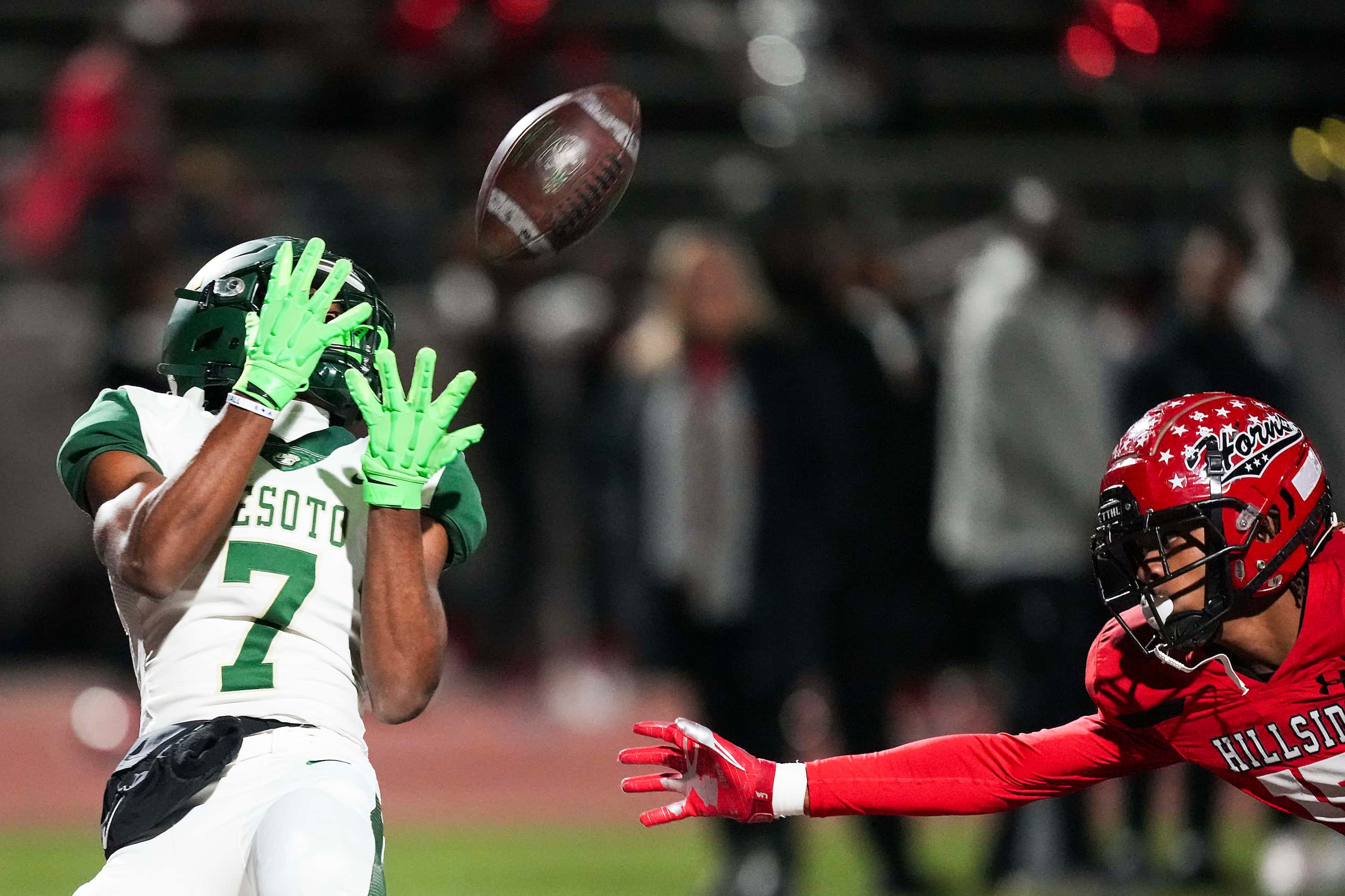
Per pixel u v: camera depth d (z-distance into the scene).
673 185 48.47
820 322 27.20
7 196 44.59
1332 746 11.99
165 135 44.28
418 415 11.66
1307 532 11.73
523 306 37.22
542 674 38.03
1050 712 23.86
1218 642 12.13
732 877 23.42
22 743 35.12
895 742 26.70
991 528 24.27
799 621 23.89
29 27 49.03
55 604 40.16
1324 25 51.88
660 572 24.22
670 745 12.95
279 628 11.73
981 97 51.38
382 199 45.16
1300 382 25.62
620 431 28.52
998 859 24.67
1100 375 24.41
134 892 10.92
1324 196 26.30
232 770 11.30
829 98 47.31
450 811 31.12
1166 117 50.97
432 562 12.22
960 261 42.16
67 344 40.09
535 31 46.00
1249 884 25.41
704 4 50.44
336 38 46.41
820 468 24.11
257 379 11.24
